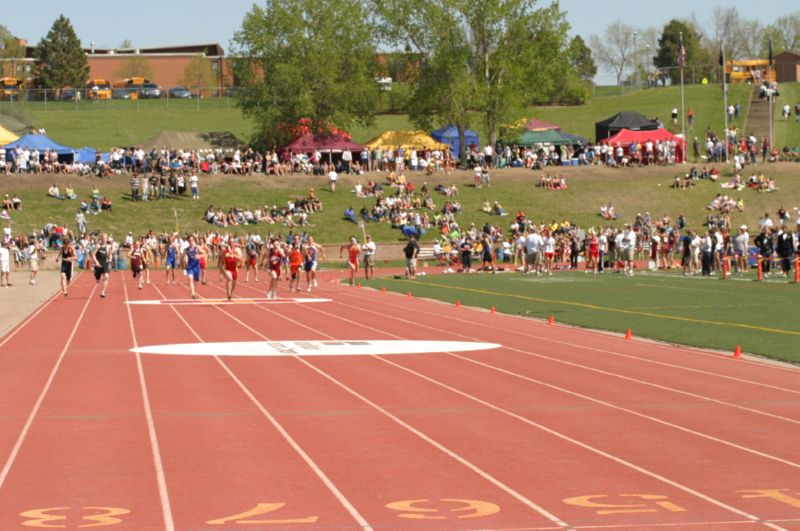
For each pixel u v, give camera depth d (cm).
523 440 1387
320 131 9294
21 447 1345
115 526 986
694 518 1009
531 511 1037
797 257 5412
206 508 1051
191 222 7656
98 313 3547
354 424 1503
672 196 8631
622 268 5978
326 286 5116
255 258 5616
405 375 2008
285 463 1253
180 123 12381
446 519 1009
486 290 4594
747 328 2844
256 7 9444
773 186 8619
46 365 2172
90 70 15900
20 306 3856
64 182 7944
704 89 13200
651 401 1697
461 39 9281
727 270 5544
